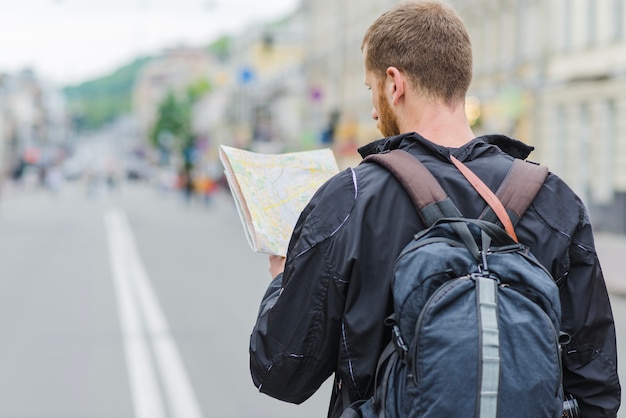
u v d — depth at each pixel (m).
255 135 66.62
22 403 7.62
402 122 2.21
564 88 29.14
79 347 10.22
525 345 1.82
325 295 2.05
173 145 118.19
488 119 31.06
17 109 133.88
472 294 1.85
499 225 2.03
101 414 7.28
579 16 28.48
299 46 84.62
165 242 29.05
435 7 2.18
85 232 33.75
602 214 26.95
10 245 27.39
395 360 1.94
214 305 13.86
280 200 2.38
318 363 2.09
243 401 7.73
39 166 130.38
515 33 31.75
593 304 2.12
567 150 29.16
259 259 23.02
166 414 7.29
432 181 2.05
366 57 2.23
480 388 1.78
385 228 2.03
